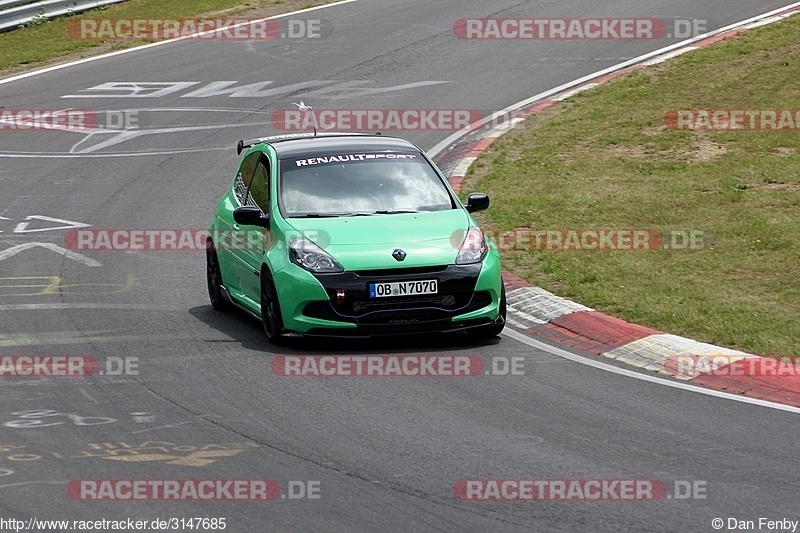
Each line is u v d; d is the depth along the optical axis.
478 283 33.69
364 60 83.25
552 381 30.56
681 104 67.94
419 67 80.88
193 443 25.61
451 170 58.31
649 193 52.44
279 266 33.88
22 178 60.00
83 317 38.03
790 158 56.19
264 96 75.06
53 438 25.95
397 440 25.81
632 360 32.66
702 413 27.81
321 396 29.22
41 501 22.22
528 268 42.88
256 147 40.94
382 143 39.78
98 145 66.12
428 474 23.67
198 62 85.06
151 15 99.88
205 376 31.12
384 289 33.12
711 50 78.69
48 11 97.38
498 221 49.38
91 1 101.19
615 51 82.31
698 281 40.00
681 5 95.00
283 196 36.56
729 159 57.09
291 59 84.56
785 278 39.81
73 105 74.88
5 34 94.38
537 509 21.81
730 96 68.44
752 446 25.39
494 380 30.62
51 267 45.09
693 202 50.41
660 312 36.47
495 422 27.11
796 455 24.78
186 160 62.78
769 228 45.44
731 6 93.25
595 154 60.22
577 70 78.06
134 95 76.81
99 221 52.31
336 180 37.25
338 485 23.05
